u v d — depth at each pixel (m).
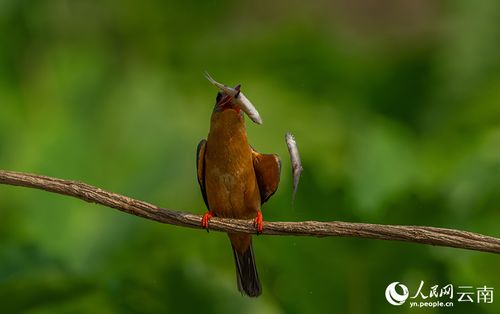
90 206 13.78
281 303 11.60
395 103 17.22
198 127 15.67
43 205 13.88
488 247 8.38
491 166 13.77
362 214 11.77
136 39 17.50
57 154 14.81
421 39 18.42
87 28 17.36
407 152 14.79
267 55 17.17
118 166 14.84
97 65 16.64
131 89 16.12
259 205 10.48
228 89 9.16
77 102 15.85
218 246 13.62
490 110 16.44
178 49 17.48
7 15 16.94
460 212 13.05
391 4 19.28
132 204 9.03
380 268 11.45
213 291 11.93
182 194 14.49
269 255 11.98
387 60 17.84
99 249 13.43
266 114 16.42
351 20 19.16
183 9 17.50
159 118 15.50
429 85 17.28
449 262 12.16
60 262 12.05
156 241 13.57
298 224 8.85
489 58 16.94
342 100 17.09
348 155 14.71
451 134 16.42
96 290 11.92
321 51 17.17
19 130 15.77
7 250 12.01
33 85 16.61
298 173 8.70
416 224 12.05
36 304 11.93
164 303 11.92
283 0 18.58
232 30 18.16
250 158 10.23
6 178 8.91
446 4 17.75
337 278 11.50
